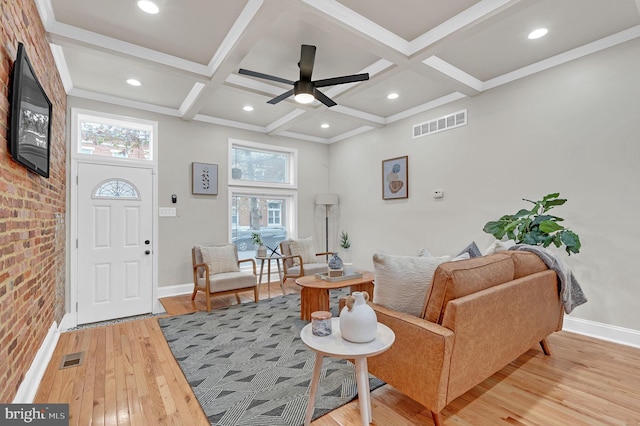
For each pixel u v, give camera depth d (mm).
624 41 2777
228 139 5156
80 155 3859
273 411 1855
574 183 3076
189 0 2330
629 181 2762
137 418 1798
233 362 2492
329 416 1820
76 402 1947
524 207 3443
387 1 2359
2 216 1501
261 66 3379
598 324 2939
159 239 4449
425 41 2793
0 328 1465
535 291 2176
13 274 1673
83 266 3850
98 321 3945
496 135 3691
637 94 2713
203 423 1759
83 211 3867
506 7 2275
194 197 4789
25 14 1944
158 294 4414
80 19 2537
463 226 4047
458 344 1583
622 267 2805
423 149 4547
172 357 2586
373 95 4191
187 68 3201
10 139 1584
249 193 5465
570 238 2758
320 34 2795
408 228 4781
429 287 1770
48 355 2477
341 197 6062
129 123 4277
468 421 1758
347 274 3676
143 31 2715
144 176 4344
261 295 4633
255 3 2312
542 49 3057
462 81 3516
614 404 1914
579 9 2467
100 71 3424
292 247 5008
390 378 1788
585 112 3006
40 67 2365
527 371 2314
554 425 1727
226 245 4613
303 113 4590
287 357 2580
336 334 1645
